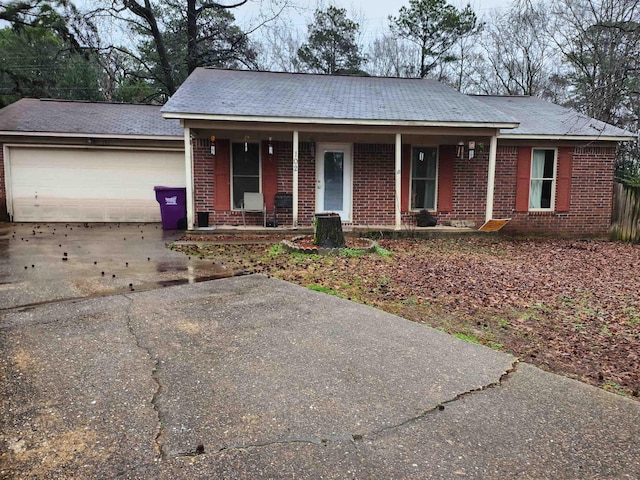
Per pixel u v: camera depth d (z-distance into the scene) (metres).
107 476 1.96
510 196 11.46
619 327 4.53
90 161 12.29
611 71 10.48
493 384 2.97
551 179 11.59
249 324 3.98
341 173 11.16
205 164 10.64
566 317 4.80
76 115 13.13
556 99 22.19
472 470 2.07
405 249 8.81
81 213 12.38
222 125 9.34
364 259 7.41
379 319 4.25
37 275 5.72
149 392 2.71
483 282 6.22
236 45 21.64
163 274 5.94
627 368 3.47
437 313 4.66
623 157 16.02
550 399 2.79
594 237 11.74
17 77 18.66
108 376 2.90
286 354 3.34
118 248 8.05
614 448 2.28
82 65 22.92
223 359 3.22
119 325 3.87
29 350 3.29
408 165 11.25
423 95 11.69
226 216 10.83
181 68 21.56
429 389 2.86
